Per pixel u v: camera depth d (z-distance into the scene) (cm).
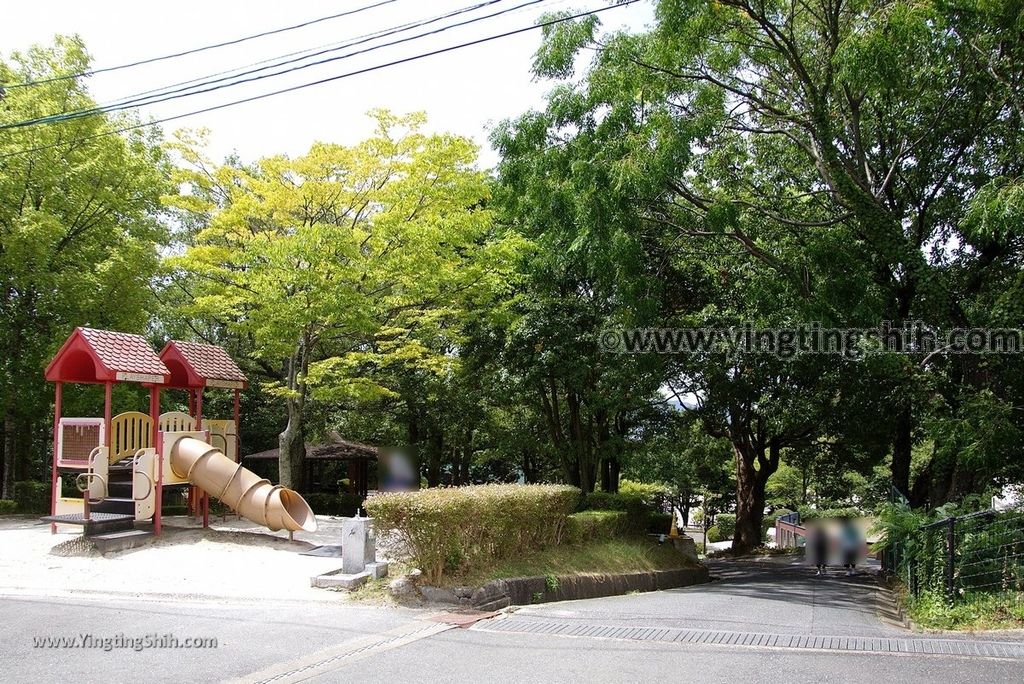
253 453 3191
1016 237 1519
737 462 2917
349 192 1748
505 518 1154
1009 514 1040
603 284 1697
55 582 1042
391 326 1894
